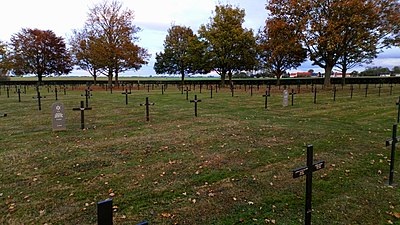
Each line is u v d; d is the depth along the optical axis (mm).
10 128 9102
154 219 3510
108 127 9289
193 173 5043
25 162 5625
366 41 26453
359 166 5395
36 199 4020
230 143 7078
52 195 4152
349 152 6293
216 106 15172
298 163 5570
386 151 6367
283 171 5141
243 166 5406
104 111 13180
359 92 24203
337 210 3756
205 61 38375
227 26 35875
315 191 4309
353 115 11656
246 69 39031
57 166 5402
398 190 4363
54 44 49406
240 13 36875
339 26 24766
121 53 36250
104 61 36375
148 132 8445
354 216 3617
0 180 4703
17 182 4629
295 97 20328
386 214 3674
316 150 6453
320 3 25500
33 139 7594
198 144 7000
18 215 3580
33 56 47531
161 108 14281
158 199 4043
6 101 18344
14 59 46406
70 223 3410
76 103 16984
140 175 4945
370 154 6141
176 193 4234
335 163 5555
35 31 47656
